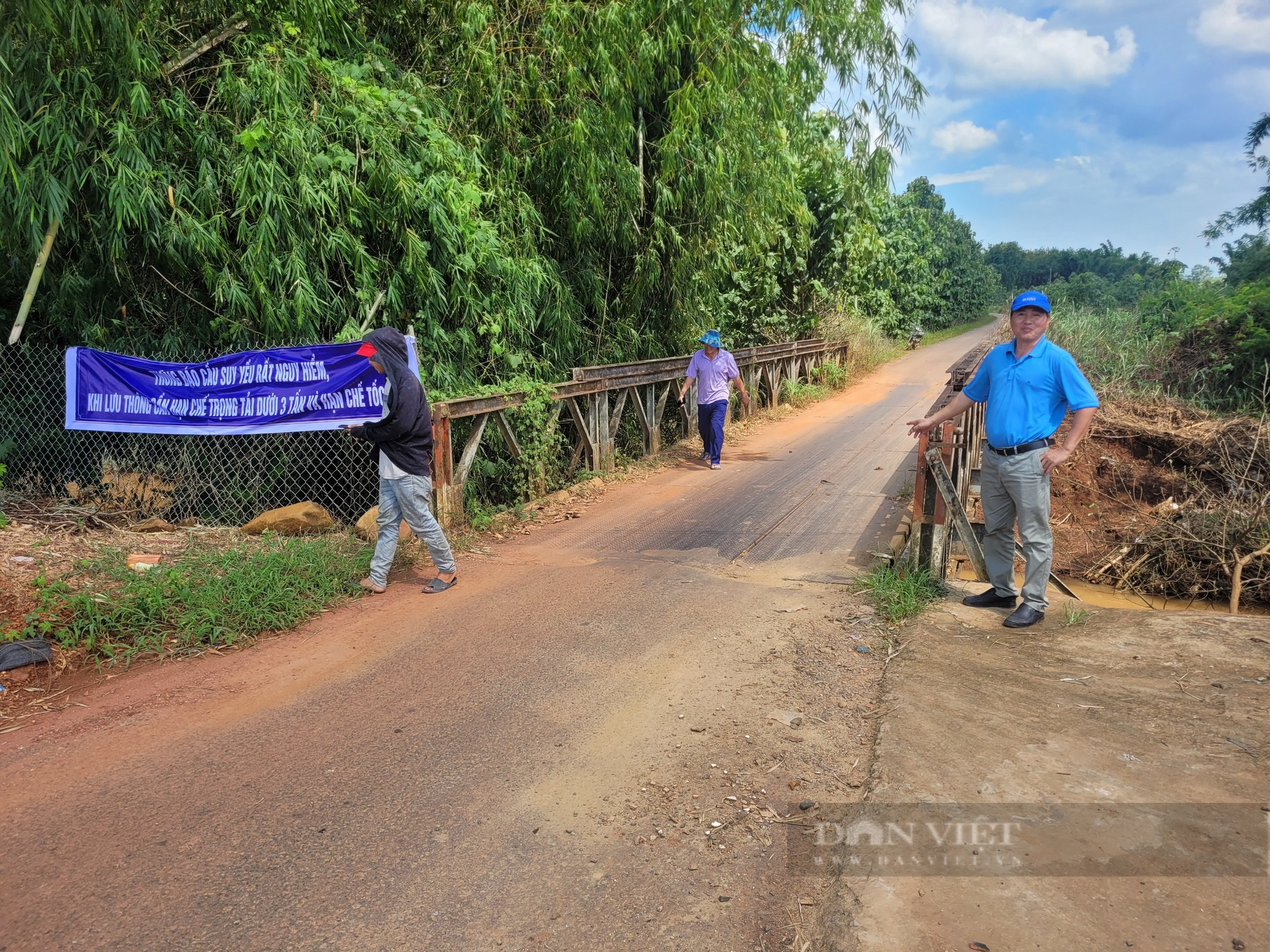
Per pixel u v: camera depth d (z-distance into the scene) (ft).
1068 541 27.94
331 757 10.80
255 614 15.21
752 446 36.83
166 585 15.93
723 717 11.75
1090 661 13.12
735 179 34.63
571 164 27.02
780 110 32.50
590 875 8.46
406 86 24.40
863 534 21.71
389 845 8.97
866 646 14.20
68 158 17.85
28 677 13.25
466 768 10.50
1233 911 7.32
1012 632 14.55
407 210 21.85
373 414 20.70
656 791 9.92
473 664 13.67
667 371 34.42
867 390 57.82
